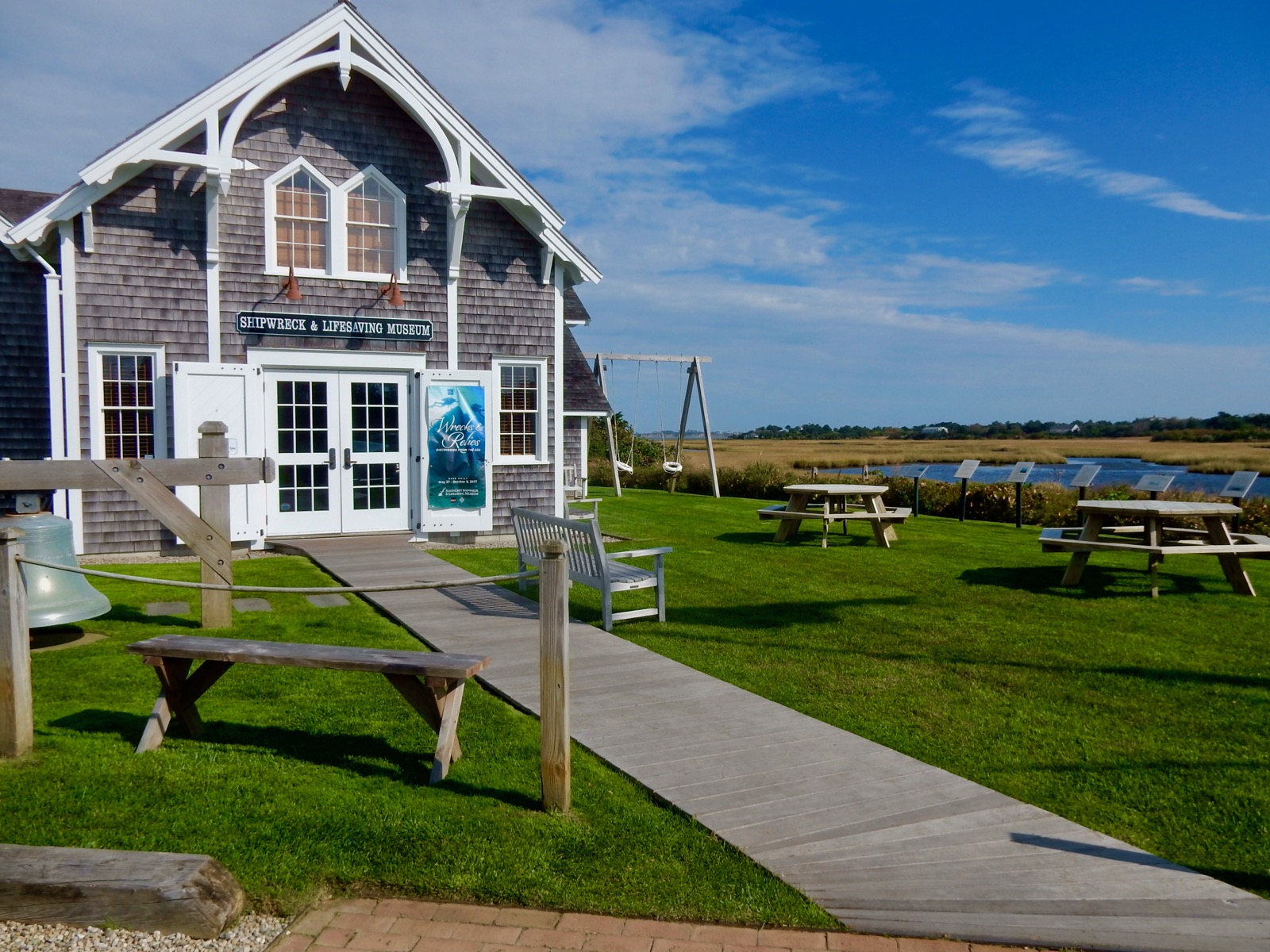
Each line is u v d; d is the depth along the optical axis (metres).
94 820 4.35
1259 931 3.67
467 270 14.47
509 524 15.03
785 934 3.64
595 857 4.16
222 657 5.14
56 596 7.71
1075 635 8.88
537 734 5.82
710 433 25.66
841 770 5.32
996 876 4.11
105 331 12.30
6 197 14.88
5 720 5.09
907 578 11.91
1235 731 6.21
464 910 3.79
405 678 5.12
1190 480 25.75
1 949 3.43
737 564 12.95
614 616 8.91
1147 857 4.32
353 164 13.66
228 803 4.56
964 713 6.55
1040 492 19.77
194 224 12.69
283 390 13.52
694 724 6.08
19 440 13.59
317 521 13.85
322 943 3.54
